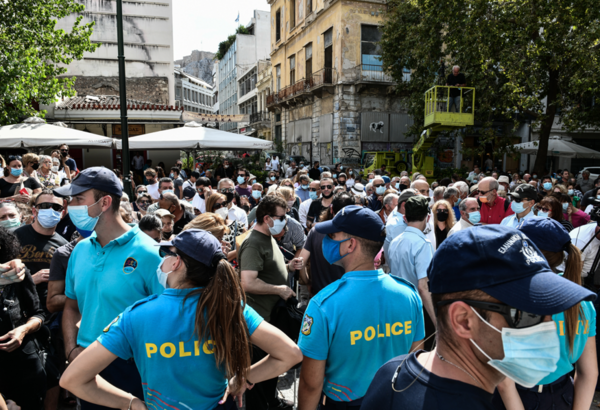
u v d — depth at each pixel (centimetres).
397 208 401
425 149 1597
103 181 224
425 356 116
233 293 161
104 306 220
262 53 5147
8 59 1235
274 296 320
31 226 338
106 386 161
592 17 1282
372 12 2198
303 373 188
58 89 1468
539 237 204
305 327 188
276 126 3294
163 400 158
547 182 845
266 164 2091
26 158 629
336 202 419
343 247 194
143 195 600
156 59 2200
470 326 100
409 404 105
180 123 1972
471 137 2389
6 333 251
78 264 231
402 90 2003
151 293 224
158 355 157
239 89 5072
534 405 186
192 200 716
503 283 94
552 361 96
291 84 2884
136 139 1124
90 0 2083
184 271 166
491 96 1520
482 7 1389
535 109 1580
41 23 1419
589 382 177
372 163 1864
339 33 2166
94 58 2120
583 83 1320
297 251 418
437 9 1538
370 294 186
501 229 101
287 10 2853
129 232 228
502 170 2448
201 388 161
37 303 274
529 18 1330
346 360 184
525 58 1389
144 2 2161
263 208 319
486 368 104
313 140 2559
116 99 2044
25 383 262
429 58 1678
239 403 178
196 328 156
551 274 95
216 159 1962
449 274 101
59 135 1059
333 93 2275
